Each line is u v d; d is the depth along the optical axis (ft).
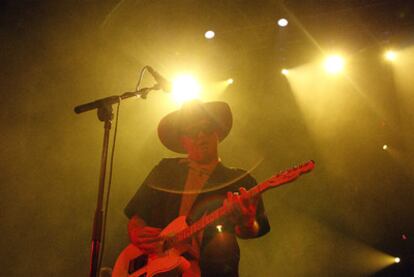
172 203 10.99
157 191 11.30
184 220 10.48
